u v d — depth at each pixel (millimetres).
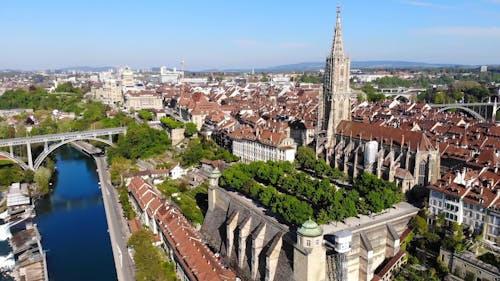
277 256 147125
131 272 155750
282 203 155250
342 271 138500
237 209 178500
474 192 155000
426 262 150000
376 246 154000
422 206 179000
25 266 163125
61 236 195500
